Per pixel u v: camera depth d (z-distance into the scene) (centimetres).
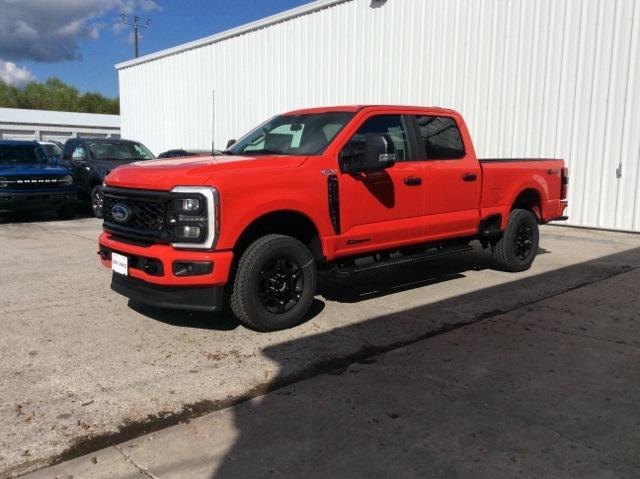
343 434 330
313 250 534
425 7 1270
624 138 1018
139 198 479
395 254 630
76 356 448
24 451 311
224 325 523
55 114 4909
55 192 1261
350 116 562
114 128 5072
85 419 347
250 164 488
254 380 404
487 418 348
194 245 454
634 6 980
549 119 1107
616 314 553
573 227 1107
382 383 399
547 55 1095
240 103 1814
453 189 633
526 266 742
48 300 605
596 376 409
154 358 444
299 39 1572
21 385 394
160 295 473
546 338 487
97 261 809
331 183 521
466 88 1220
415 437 327
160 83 2194
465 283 681
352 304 594
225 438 326
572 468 295
